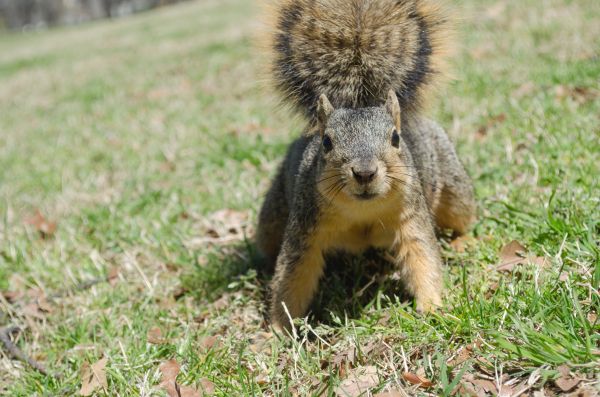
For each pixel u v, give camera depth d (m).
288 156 0.52
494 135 0.62
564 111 0.62
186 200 0.64
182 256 0.55
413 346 0.41
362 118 0.44
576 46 0.77
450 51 0.49
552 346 0.38
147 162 0.73
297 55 0.48
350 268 0.50
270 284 0.48
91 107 1.03
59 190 0.71
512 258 0.46
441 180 0.51
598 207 0.48
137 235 0.59
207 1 2.74
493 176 0.56
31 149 0.87
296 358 0.42
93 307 0.52
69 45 2.10
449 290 0.45
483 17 0.99
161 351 0.45
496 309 0.42
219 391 0.41
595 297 0.40
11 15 5.01
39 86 1.35
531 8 0.98
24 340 0.50
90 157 0.78
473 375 0.38
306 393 0.40
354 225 0.46
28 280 0.56
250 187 0.63
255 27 0.51
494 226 0.50
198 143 0.75
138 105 0.98
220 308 0.49
